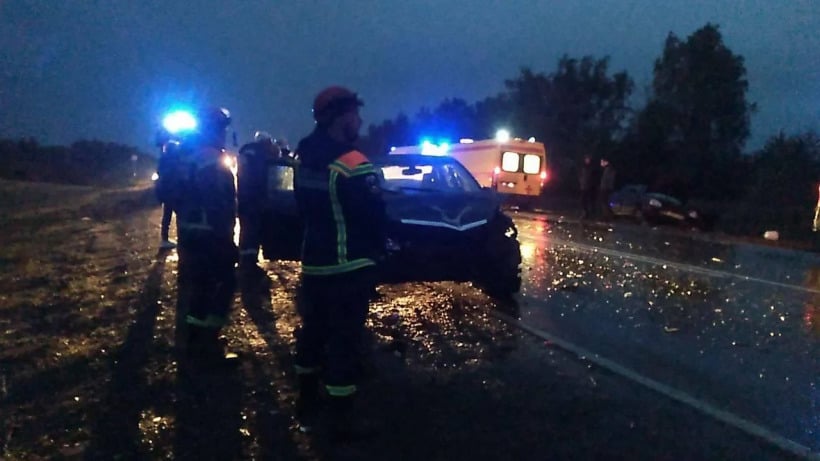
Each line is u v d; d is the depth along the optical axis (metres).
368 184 4.71
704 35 41.66
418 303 9.62
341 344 4.91
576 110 51.31
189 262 6.55
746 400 6.01
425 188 9.67
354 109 4.86
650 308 9.59
